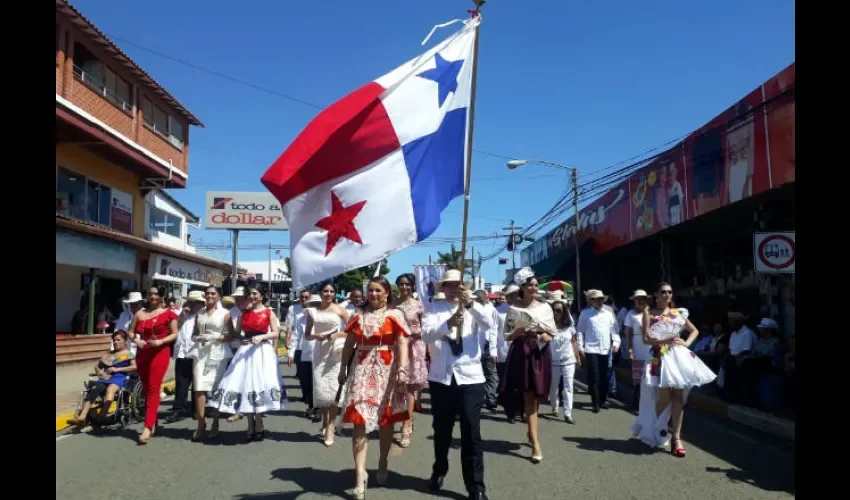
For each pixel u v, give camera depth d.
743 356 9.85
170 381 13.71
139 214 22.03
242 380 7.78
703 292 16.11
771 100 9.62
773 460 6.87
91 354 16.73
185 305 9.91
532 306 7.01
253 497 5.63
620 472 6.40
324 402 7.67
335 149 5.35
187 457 7.11
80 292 19.77
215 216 30.55
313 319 7.64
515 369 6.88
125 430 8.65
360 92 5.50
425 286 12.56
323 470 6.54
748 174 10.48
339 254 5.28
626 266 21.95
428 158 5.57
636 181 15.67
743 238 14.27
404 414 5.75
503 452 7.31
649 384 7.22
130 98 19.48
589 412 10.20
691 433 8.48
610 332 10.45
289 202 5.37
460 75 5.84
